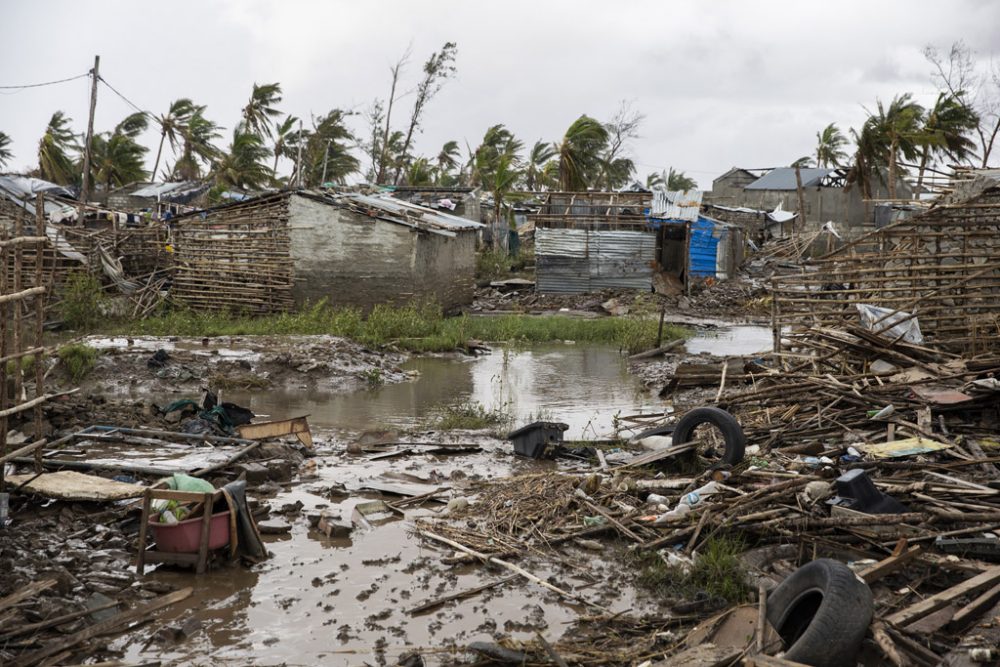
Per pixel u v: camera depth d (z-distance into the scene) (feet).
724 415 31.58
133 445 34.37
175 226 83.92
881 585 20.61
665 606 20.84
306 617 20.20
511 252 149.48
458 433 40.55
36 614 19.20
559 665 17.49
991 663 15.79
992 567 20.08
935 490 25.61
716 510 25.53
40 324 27.53
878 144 168.76
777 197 190.80
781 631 17.62
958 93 166.30
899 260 46.09
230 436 36.60
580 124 156.46
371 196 96.17
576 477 30.58
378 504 28.45
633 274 115.75
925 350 40.65
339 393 51.85
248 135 191.11
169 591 21.62
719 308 109.40
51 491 26.13
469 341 71.41
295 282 82.23
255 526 23.95
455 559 23.71
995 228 43.91
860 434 34.14
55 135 189.06
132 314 77.61
